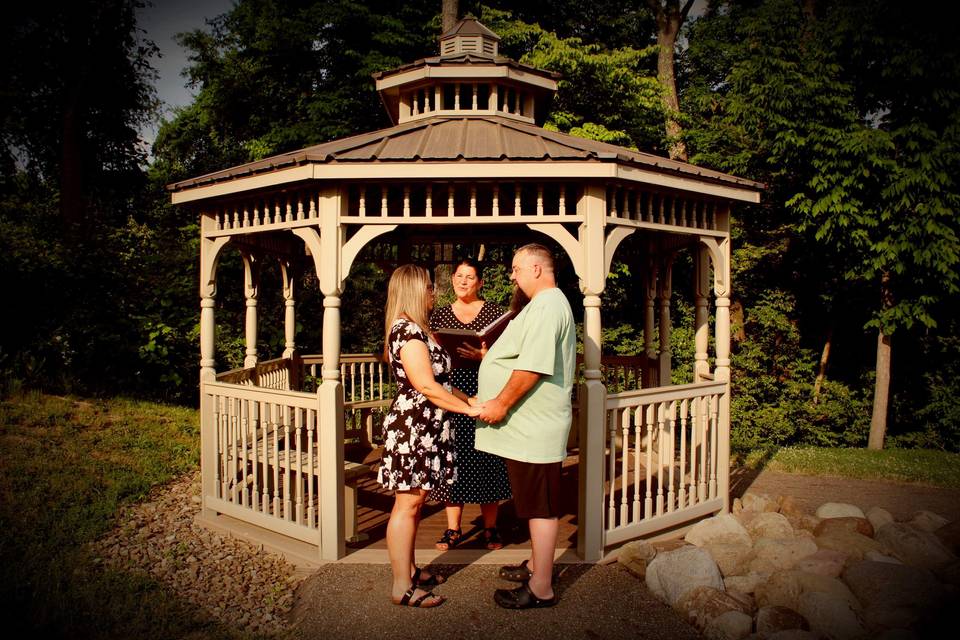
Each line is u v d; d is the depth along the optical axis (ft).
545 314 9.45
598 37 50.11
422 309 9.98
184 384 29.91
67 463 17.57
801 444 33.19
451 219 12.46
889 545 12.41
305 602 10.59
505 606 10.19
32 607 10.11
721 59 44.65
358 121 41.88
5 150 43.96
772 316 33.01
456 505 12.56
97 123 46.32
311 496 12.58
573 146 12.95
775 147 27.61
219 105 48.16
